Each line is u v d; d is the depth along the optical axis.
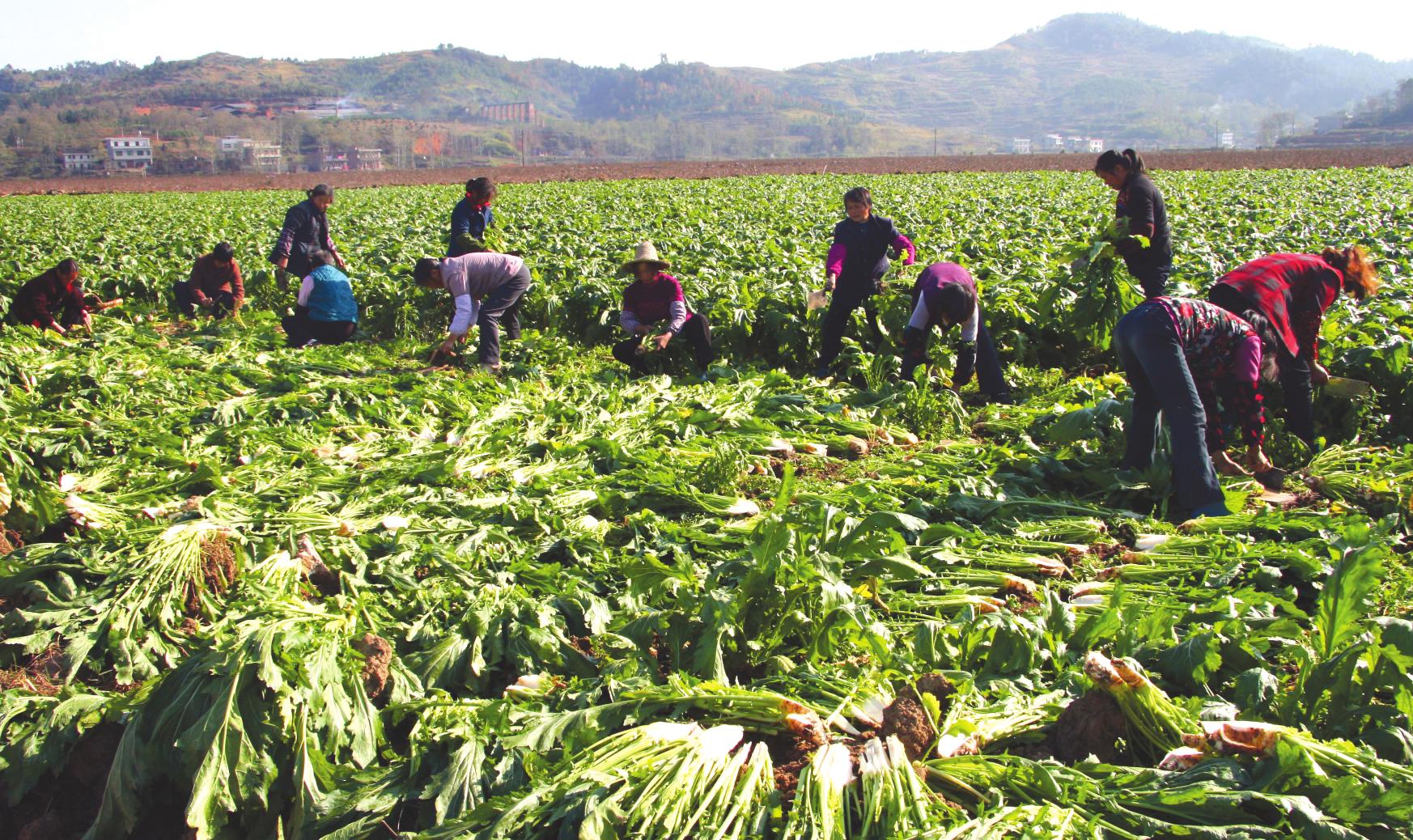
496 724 3.73
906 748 3.45
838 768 3.26
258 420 7.89
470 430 7.50
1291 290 6.53
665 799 3.15
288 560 4.89
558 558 5.44
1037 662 4.02
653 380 9.32
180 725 3.63
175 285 14.54
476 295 10.02
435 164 197.62
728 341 10.83
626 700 3.78
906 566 4.39
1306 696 3.51
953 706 3.58
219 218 28.83
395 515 5.64
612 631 4.55
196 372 9.90
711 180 47.47
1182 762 3.19
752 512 6.03
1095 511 5.87
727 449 6.58
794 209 26.69
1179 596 4.56
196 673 3.75
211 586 4.89
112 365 9.44
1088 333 8.90
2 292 15.84
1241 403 5.90
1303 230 18.14
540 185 45.69
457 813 3.41
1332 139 165.38
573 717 3.71
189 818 3.35
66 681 4.21
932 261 13.91
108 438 7.26
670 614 4.38
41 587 4.80
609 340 12.19
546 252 16.38
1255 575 4.70
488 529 5.45
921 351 8.59
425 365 10.81
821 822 3.05
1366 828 2.80
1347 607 3.57
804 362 10.74
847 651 4.33
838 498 5.90
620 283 13.29
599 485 6.39
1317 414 7.54
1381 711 3.39
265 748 3.56
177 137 180.75
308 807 3.48
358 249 18.66
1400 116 192.62
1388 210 23.05
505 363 10.67
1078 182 38.41
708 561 5.35
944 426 7.84
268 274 15.88
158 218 29.92
